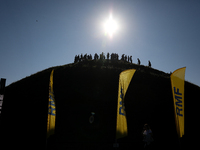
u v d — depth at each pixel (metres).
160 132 16.67
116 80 21.03
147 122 17.25
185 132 16.84
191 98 20.48
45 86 21.09
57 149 15.00
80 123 16.66
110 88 19.75
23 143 16.28
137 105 18.45
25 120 18.03
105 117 17.11
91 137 15.80
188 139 16.38
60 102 18.16
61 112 17.41
